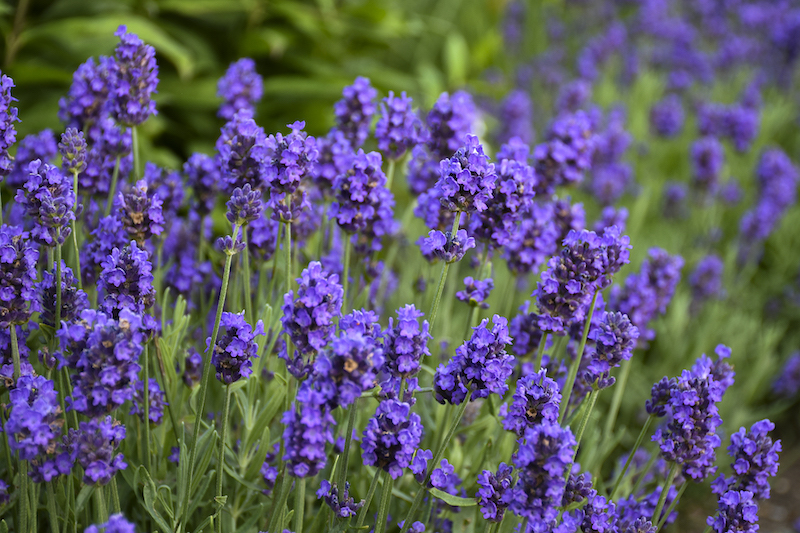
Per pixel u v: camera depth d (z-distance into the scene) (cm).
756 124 144
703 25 210
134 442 83
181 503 78
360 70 169
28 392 75
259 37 150
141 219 81
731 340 119
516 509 75
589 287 80
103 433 74
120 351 73
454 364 77
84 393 74
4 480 82
